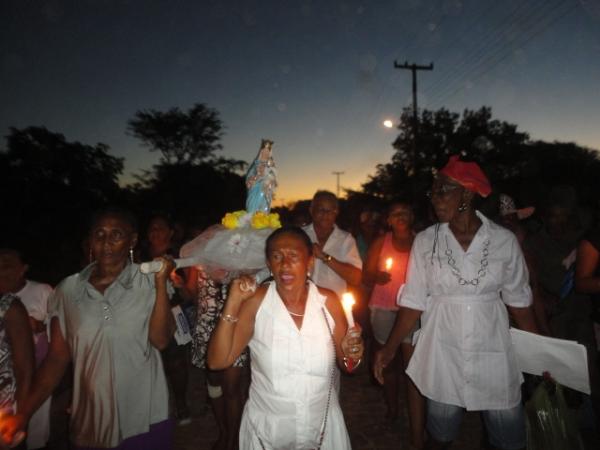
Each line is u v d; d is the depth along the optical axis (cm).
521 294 265
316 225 392
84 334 223
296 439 203
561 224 371
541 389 263
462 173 259
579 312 347
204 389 518
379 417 437
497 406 260
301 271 205
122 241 234
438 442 278
